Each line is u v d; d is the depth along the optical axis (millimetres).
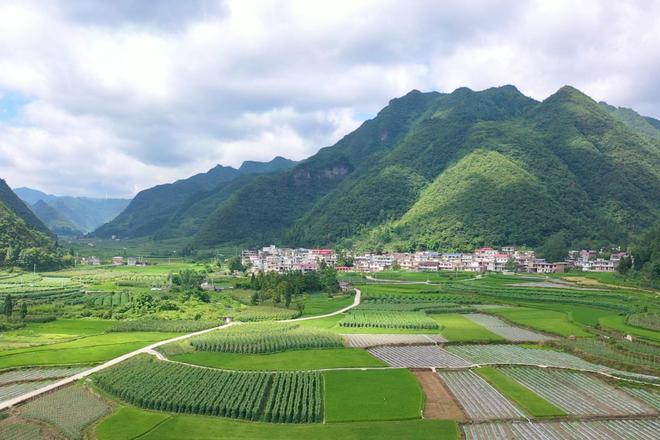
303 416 83438
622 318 161875
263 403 90375
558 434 78188
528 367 112250
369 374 106188
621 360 116312
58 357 117812
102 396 95062
